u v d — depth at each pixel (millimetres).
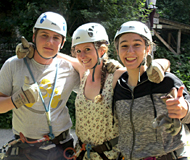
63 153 2221
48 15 2086
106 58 2221
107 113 2043
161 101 1684
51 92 2178
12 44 6617
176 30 12500
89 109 2076
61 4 5992
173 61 9750
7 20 6461
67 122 2316
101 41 2131
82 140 2160
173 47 12242
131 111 1776
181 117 1437
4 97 1973
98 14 6277
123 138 1872
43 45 2055
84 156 2137
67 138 2307
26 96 1749
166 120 1488
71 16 6625
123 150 1845
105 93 2062
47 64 2203
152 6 7418
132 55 1723
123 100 1858
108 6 6219
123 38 1755
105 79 2119
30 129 2104
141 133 1747
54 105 2189
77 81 2436
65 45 6074
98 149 2070
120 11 6539
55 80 2205
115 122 2059
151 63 1536
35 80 2121
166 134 1700
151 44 1842
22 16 6055
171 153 1692
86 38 2043
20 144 2119
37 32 2100
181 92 1429
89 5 6387
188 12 13125
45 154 2137
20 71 2113
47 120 2123
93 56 2076
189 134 4258
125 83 1869
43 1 6215
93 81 2135
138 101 1765
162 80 1655
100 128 2055
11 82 2111
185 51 11578
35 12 5809
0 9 6848
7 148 2143
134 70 1808
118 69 2094
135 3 6859
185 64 9461
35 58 2164
